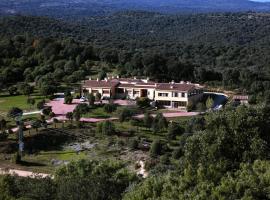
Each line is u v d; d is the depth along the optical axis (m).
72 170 43.91
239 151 35.44
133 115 98.44
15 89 120.81
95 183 35.97
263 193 27.33
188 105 106.88
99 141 84.94
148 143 82.75
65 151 82.44
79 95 116.62
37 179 39.75
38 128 91.50
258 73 150.00
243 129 36.84
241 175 29.38
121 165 45.75
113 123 91.12
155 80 134.00
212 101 105.75
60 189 35.41
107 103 105.75
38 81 122.56
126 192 34.34
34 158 79.81
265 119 38.75
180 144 76.06
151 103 108.44
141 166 72.50
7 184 37.47
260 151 34.59
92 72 139.12
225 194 27.22
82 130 89.94
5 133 87.56
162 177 32.12
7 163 77.00
